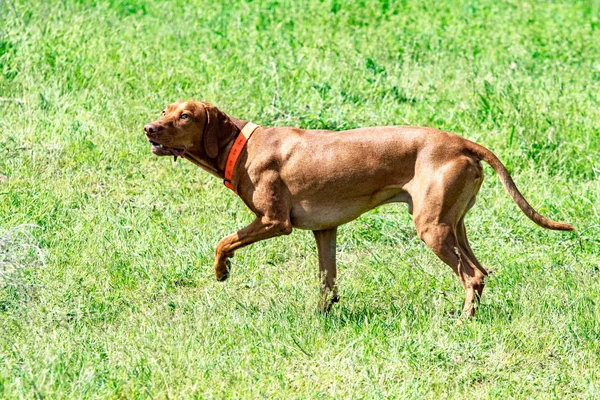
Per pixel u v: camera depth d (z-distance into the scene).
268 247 12.34
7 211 12.43
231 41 20.12
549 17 25.86
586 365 9.57
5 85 16.19
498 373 9.37
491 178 14.48
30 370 8.59
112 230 12.29
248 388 8.81
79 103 15.92
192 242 12.25
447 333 10.01
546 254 12.30
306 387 8.90
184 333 9.71
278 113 15.95
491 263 12.16
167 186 13.87
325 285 10.77
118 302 10.77
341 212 10.49
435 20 23.98
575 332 9.98
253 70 17.83
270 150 10.42
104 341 9.65
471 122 16.22
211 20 21.92
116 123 15.39
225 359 9.34
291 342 9.80
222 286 11.38
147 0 23.22
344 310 10.72
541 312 10.44
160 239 12.22
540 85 18.42
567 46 22.11
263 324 10.15
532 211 10.26
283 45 19.81
